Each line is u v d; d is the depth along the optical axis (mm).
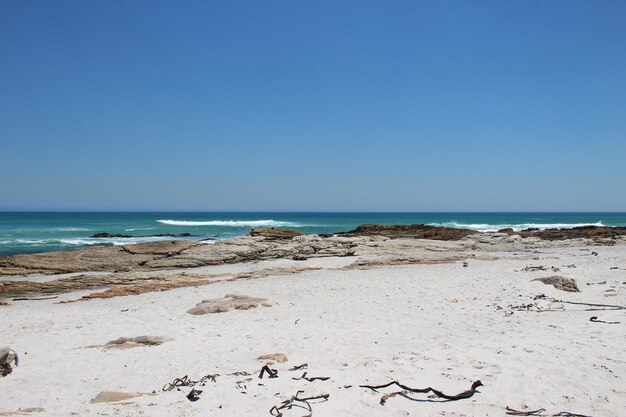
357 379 6789
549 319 11133
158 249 29688
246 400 6027
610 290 15398
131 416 5633
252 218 141375
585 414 5648
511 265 24562
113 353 9281
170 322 12492
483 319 11648
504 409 5773
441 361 7680
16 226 73125
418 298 15242
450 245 35406
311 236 34250
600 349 8094
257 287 19203
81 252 28703
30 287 21797
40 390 7078
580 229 48969
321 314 12969
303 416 5457
